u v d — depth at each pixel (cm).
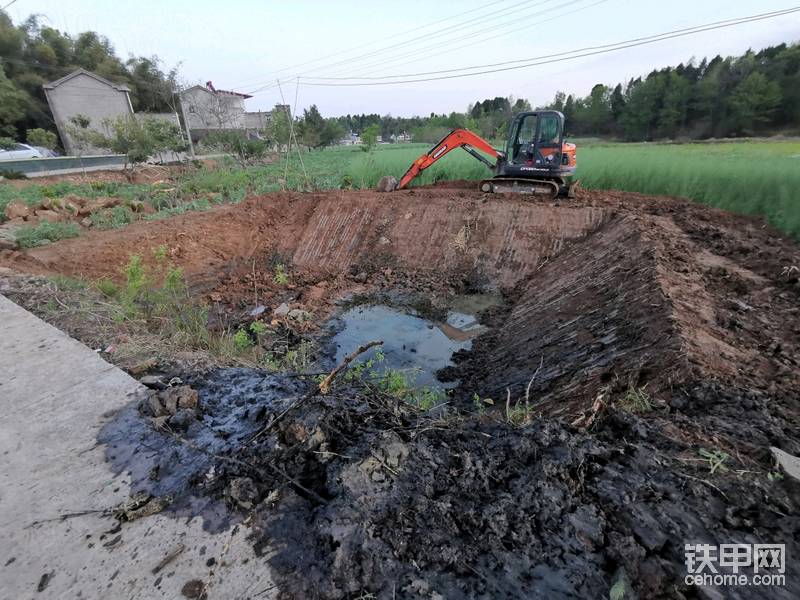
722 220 984
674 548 205
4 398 366
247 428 325
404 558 209
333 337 827
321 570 208
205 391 388
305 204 1353
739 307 522
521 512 229
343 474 258
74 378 395
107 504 261
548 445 278
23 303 570
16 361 423
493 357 703
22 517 252
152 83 4531
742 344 442
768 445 274
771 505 226
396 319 897
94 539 237
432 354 755
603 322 582
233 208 1370
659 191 1376
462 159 1902
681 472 250
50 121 3453
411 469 263
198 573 213
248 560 218
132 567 219
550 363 571
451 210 1153
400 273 1095
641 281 603
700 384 358
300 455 281
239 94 5128
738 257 709
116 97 3459
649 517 222
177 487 270
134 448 308
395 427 310
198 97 4488
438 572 202
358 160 2319
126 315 564
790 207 962
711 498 231
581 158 1697
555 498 236
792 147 1712
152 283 839
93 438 320
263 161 3497
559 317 696
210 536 234
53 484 277
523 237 1051
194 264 1140
